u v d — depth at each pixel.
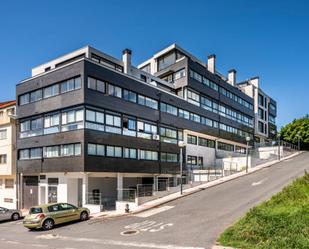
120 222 19.92
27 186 32.91
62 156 27.80
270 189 24.69
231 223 15.98
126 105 30.80
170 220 18.67
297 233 11.37
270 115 74.00
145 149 32.88
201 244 12.61
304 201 14.93
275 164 41.66
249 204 20.31
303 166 36.31
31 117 31.66
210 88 47.44
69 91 27.72
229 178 34.28
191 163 42.28
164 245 12.92
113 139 28.91
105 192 32.75
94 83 27.66
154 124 34.75
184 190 29.72
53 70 29.41
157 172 34.22
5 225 24.06
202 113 44.53
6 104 37.69
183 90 42.44
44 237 17.06
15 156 33.56
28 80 31.97
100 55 35.84
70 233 17.75
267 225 12.34
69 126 27.56
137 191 25.73
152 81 40.25
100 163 27.28
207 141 47.19
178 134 39.12
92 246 13.54
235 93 55.59
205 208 20.98
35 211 20.14
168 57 46.25
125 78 31.03
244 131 58.12
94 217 22.92
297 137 61.03
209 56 51.66
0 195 36.12
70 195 29.12
